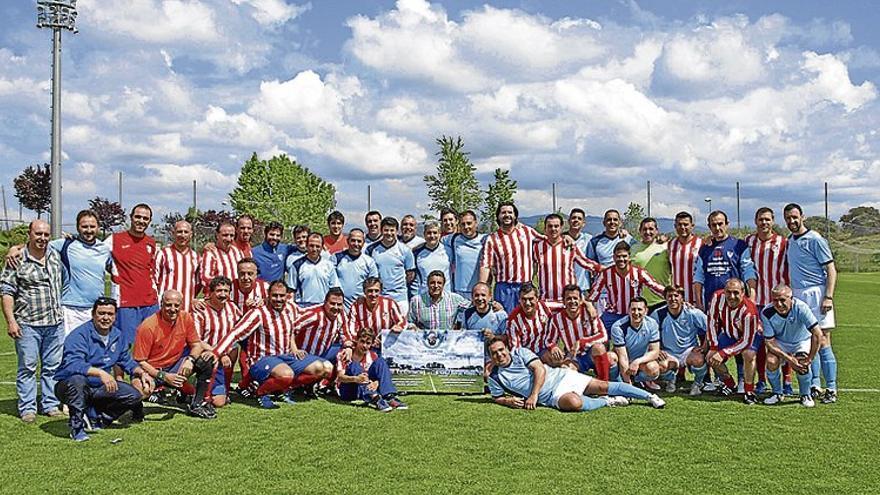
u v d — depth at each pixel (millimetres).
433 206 33969
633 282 9000
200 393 7316
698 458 5949
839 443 6395
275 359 7875
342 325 8453
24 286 7145
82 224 7578
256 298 8523
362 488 5234
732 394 8461
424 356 8469
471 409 7672
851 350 12125
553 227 9203
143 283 8039
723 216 8922
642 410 7637
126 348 7137
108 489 5219
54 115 21797
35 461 5844
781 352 7895
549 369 7977
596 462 5832
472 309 8695
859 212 68500
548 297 9273
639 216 38219
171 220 34000
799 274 8492
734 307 8188
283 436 6586
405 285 9734
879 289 26188
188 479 5426
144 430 6797
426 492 5148
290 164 57688
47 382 7371
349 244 9477
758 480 5430
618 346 8398
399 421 7141
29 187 42188
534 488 5234
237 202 53969
